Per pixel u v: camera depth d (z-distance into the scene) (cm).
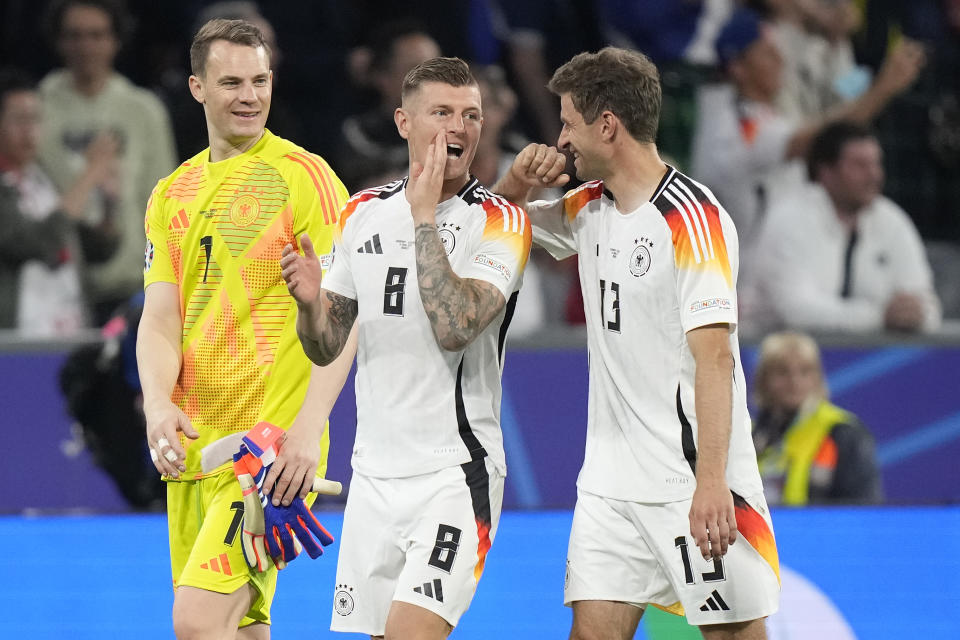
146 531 1875
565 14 2869
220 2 2841
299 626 1823
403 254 1276
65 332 2398
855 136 2473
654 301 1264
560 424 2194
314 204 1384
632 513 1288
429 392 1263
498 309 1243
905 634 1886
